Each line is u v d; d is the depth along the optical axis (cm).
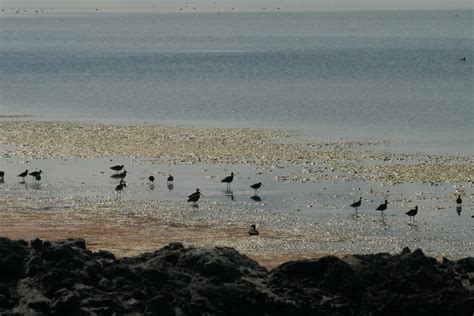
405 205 5156
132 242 4341
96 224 4741
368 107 9550
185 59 17062
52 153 6775
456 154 6681
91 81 12825
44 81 12875
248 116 8925
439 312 2583
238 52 19225
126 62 16438
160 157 6575
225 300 2512
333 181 5762
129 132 7719
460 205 5138
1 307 2402
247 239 4434
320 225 4725
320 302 2572
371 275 2706
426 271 2702
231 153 6694
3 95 11088
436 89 11325
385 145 7088
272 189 5559
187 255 2723
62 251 2639
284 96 10694
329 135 7600
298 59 16788
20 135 7600
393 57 17150
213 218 4884
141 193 5488
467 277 2788
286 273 2716
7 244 2662
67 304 2369
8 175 6022
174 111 9406
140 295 2497
